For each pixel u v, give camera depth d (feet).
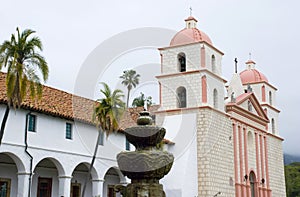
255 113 160.66
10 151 80.94
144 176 36.24
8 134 81.30
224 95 139.44
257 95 180.14
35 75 78.64
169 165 36.52
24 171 83.10
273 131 180.45
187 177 123.85
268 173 162.61
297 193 319.47
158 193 36.22
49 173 100.48
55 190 101.40
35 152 85.76
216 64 137.28
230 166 134.00
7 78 75.46
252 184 150.92
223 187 128.16
